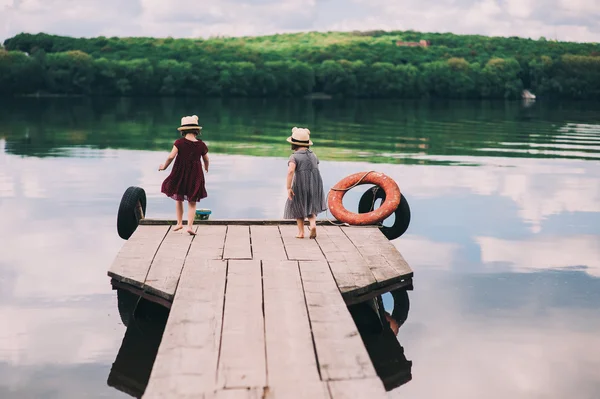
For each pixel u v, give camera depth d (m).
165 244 9.27
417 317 8.41
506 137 32.50
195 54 98.56
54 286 9.30
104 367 6.91
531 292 9.32
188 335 6.09
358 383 5.30
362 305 8.46
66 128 35.09
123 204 10.93
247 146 27.45
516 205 15.24
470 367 7.00
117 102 70.62
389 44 106.25
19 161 21.56
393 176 19.27
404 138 31.38
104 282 9.52
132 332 7.82
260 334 6.14
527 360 7.13
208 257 8.57
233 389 5.18
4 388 6.42
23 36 99.44
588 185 18.05
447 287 9.54
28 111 50.16
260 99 87.38
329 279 7.74
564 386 6.54
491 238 12.22
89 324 8.02
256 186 17.33
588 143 29.59
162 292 7.51
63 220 13.21
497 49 104.69
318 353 5.82
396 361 7.15
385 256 8.95
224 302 6.91
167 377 5.34
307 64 92.81
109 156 23.30
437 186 17.66
